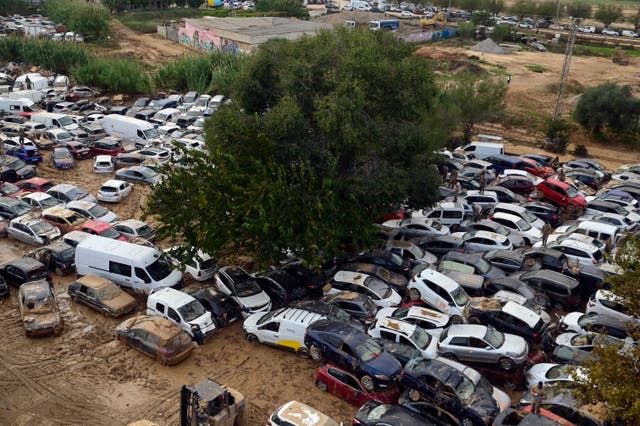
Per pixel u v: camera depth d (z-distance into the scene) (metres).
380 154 25.28
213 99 55.91
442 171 38.41
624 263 16.73
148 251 24.25
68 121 46.75
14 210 30.16
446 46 99.56
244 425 16.47
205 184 21.69
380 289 23.39
